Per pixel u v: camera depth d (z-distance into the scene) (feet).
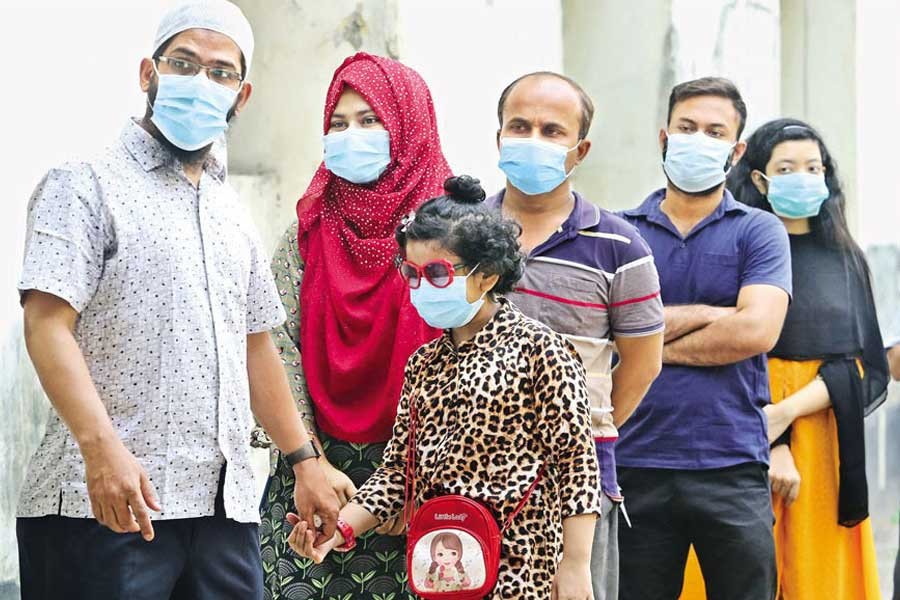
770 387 19.33
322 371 15.29
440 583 12.43
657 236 17.72
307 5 20.95
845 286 19.58
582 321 14.60
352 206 15.53
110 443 11.27
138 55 18.80
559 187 15.03
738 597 16.97
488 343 12.88
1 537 15.80
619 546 16.97
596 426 14.58
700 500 16.81
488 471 12.64
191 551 12.28
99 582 11.75
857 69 32.14
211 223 12.45
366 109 15.57
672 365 17.10
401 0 20.97
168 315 11.98
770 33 30.01
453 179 13.08
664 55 26.63
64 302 11.52
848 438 19.13
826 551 19.30
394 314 15.03
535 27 25.91
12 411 16.03
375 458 15.06
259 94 21.17
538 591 12.59
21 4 16.43
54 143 16.87
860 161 32.35
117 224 11.82
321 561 13.55
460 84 23.54
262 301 13.23
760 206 19.86
